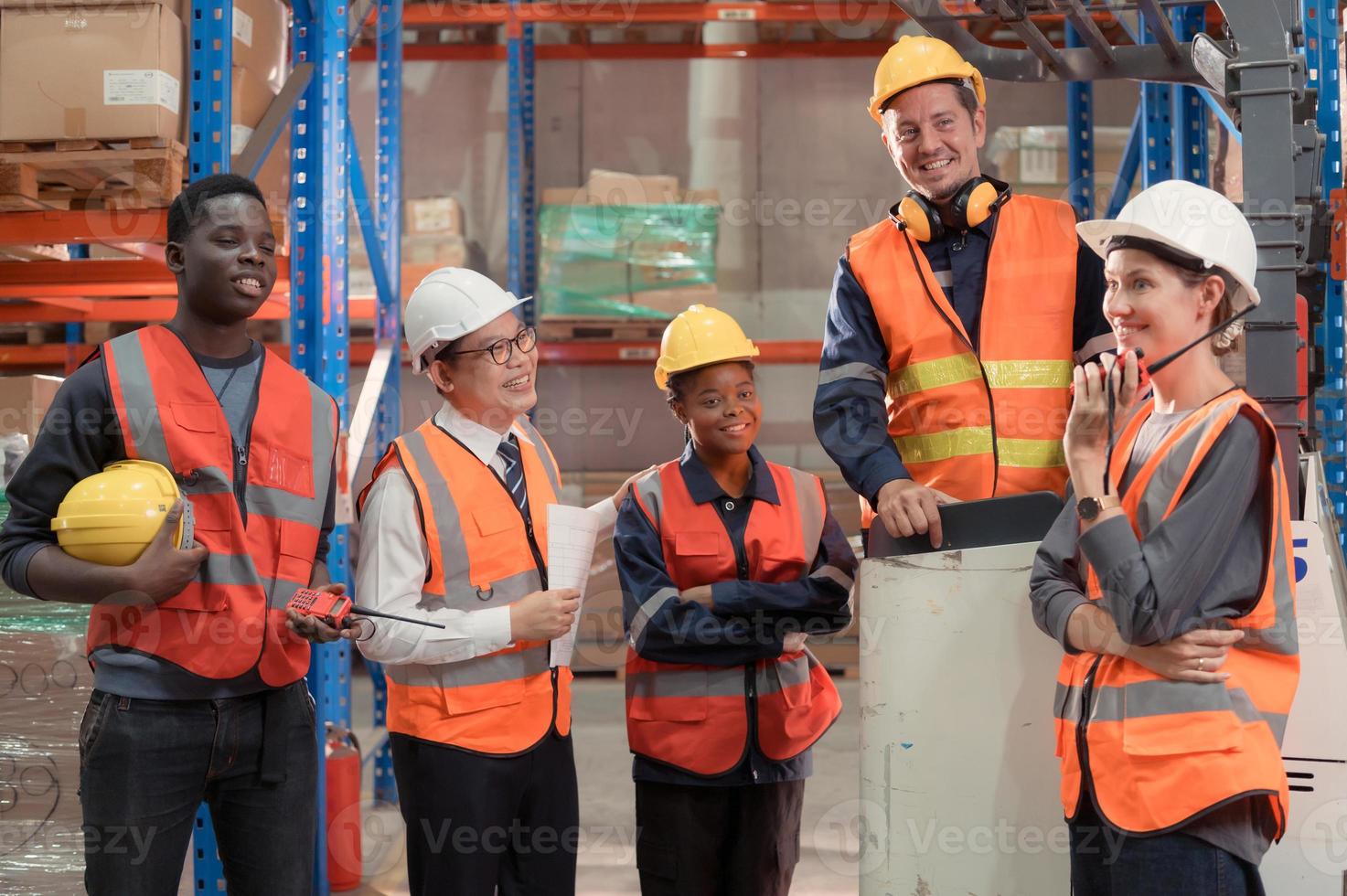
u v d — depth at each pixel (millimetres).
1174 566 1552
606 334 6590
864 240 2531
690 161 7684
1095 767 1651
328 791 3414
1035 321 2369
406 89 7672
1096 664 1689
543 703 2094
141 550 1778
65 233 2752
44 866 2463
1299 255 2600
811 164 7680
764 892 2309
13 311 4648
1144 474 1667
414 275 6391
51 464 1843
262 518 1956
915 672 2004
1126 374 1646
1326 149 2977
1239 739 1570
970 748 1973
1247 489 1582
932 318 2396
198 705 1868
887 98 2381
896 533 2066
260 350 2049
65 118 2592
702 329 2354
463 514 2064
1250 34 2277
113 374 1879
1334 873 2135
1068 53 2885
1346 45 3168
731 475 2426
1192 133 3791
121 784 1818
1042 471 2352
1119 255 1727
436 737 2008
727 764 2236
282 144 3168
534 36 7250
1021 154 6082
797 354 6891
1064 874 1934
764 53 7559
